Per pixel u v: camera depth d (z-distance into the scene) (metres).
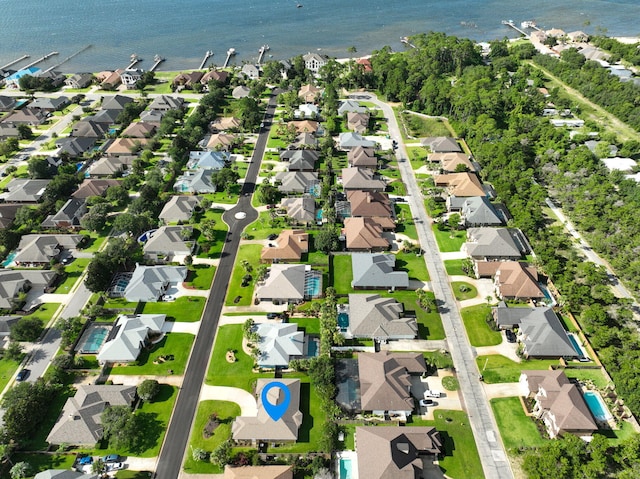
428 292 139.00
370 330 122.69
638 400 101.00
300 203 171.50
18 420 97.06
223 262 150.38
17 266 149.12
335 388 107.75
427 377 114.12
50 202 174.88
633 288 139.50
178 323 128.25
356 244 154.00
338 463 96.00
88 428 99.19
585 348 121.00
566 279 136.00
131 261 148.75
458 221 165.50
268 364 114.62
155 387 107.25
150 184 181.00
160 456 97.06
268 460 96.12
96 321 128.88
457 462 96.44
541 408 103.56
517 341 123.38
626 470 91.44
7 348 118.19
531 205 167.62
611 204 171.00
